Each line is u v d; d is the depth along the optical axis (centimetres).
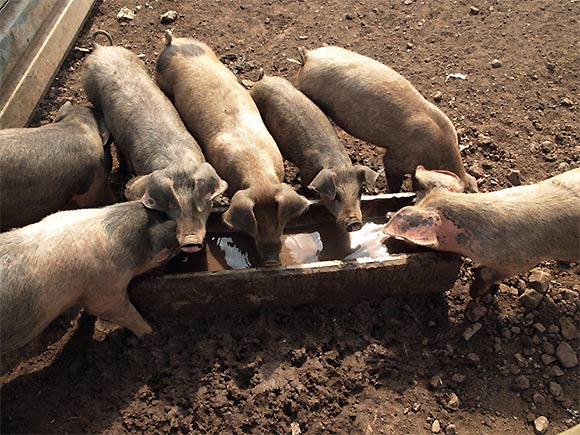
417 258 230
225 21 354
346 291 236
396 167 273
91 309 226
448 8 361
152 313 238
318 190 239
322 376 224
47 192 246
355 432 215
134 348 230
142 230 225
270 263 226
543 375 230
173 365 227
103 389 222
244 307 238
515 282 252
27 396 221
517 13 357
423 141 261
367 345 231
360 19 356
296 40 345
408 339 234
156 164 248
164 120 257
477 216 229
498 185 284
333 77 273
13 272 205
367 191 256
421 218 226
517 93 318
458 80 324
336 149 259
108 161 270
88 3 349
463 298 246
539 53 336
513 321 241
